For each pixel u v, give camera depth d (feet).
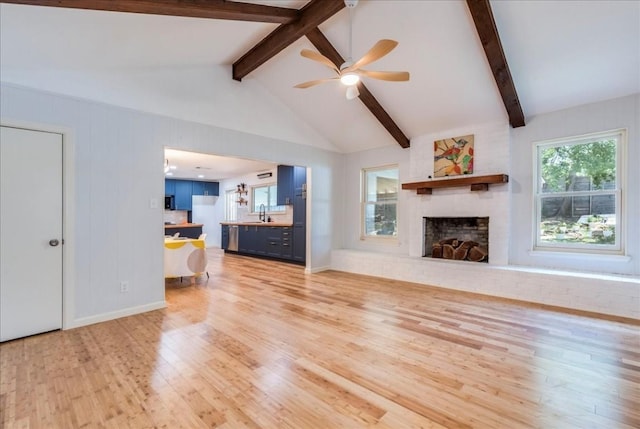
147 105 11.70
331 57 12.51
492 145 14.29
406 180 17.89
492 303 12.35
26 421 5.39
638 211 11.28
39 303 9.38
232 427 5.28
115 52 10.12
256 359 7.69
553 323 10.12
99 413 5.62
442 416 5.57
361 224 20.17
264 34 12.25
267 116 16.11
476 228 15.96
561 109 12.76
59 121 9.71
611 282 10.83
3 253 8.84
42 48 8.97
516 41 10.41
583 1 8.84
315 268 19.12
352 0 9.29
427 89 13.52
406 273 16.35
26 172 9.18
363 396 6.17
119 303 10.93
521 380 6.74
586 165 12.52
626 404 5.88
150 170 11.75
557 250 13.17
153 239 11.77
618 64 10.36
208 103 13.61
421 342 8.70
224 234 29.01
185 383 6.61
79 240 10.11
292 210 24.61
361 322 10.27
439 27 10.69
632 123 11.32
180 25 9.68
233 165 25.00
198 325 10.03
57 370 7.15
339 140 19.52
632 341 8.71
